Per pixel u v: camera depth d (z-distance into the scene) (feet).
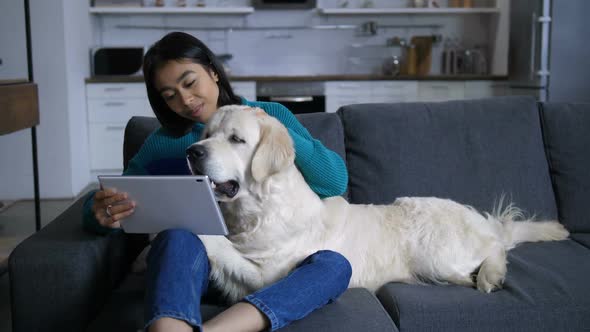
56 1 15.30
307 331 4.67
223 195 5.42
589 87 16.37
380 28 20.86
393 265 6.23
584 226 7.52
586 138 7.73
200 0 20.25
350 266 5.40
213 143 5.35
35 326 5.13
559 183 7.68
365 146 7.48
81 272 5.12
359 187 7.42
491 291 5.59
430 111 7.75
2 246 11.09
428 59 20.13
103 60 18.56
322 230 5.88
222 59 20.22
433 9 19.77
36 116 10.03
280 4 20.02
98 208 5.16
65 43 15.51
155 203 4.97
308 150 5.82
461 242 6.19
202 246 5.18
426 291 5.60
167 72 5.91
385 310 5.33
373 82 18.57
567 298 5.36
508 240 6.79
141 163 6.43
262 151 5.37
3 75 15.38
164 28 20.45
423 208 6.52
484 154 7.55
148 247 6.50
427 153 7.48
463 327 5.19
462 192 7.43
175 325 4.21
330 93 18.57
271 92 18.42
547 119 7.89
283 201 5.61
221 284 5.51
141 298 5.61
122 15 20.22
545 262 6.25
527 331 5.26
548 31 16.24
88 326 5.11
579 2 16.03
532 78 16.75
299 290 4.77
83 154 17.52
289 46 20.92
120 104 18.02
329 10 19.80
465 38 20.99
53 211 14.61
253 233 5.62
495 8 19.60
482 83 18.62
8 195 15.92
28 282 5.08
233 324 4.42
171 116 6.44
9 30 15.26
